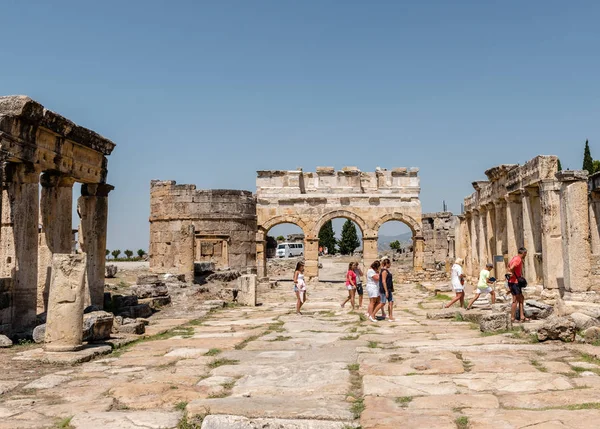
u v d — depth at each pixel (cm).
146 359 1271
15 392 974
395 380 1008
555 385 948
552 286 2478
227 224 4812
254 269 4812
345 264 7712
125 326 1648
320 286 4562
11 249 1614
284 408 830
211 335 1675
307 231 5116
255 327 1884
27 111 1541
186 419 792
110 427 761
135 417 805
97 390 973
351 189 5175
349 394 930
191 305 2564
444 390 936
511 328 1592
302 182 5231
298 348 1406
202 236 4750
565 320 1350
